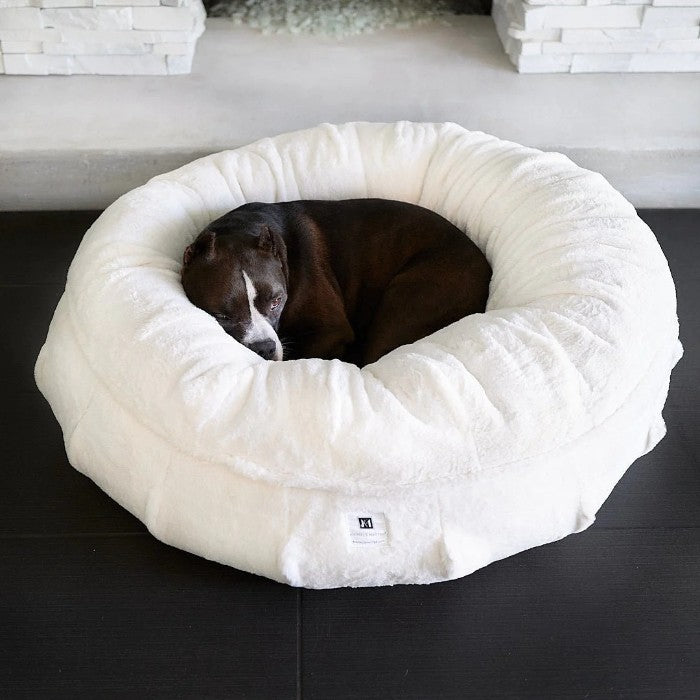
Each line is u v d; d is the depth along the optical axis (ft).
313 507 4.75
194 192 6.68
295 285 6.25
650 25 8.64
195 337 5.22
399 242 6.43
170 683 4.71
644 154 8.21
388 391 4.92
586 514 5.03
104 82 8.98
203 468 4.85
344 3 10.22
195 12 9.10
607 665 4.81
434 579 4.93
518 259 6.04
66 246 8.14
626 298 5.43
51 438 6.17
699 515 5.67
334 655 4.85
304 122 8.40
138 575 5.25
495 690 4.69
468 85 8.95
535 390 4.92
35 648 4.87
